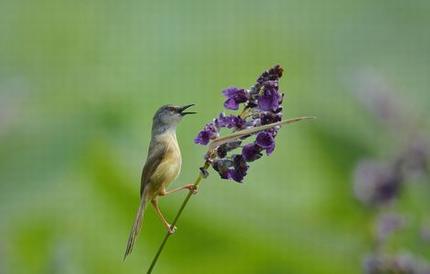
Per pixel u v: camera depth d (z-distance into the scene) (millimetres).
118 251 12977
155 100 19078
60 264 11953
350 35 20875
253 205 13453
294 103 17406
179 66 19750
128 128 14625
